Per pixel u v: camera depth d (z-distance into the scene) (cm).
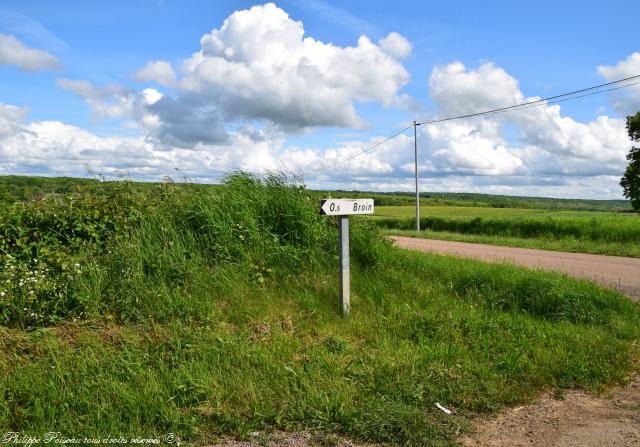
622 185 4481
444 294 836
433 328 661
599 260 1565
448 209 6619
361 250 925
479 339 639
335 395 469
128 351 523
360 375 515
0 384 450
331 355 557
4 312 580
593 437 423
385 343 600
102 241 754
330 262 869
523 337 650
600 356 605
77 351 524
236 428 420
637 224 2311
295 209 895
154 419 423
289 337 595
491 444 412
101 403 438
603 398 514
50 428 404
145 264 714
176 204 849
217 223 815
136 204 826
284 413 444
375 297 773
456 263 1027
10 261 674
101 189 841
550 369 566
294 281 785
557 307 771
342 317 691
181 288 691
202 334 575
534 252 1844
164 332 584
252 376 495
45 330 561
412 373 519
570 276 1058
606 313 773
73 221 770
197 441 403
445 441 412
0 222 730
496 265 1030
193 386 464
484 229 3103
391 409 443
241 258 796
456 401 484
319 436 416
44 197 795
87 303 621
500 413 475
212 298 684
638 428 440
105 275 675
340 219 705
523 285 833
